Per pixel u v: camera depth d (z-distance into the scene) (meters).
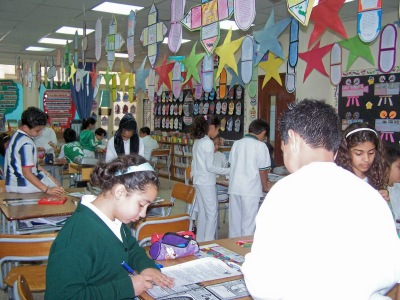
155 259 1.69
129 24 4.19
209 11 2.87
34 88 10.83
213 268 1.59
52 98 10.92
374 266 0.90
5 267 2.53
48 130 7.25
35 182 3.12
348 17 5.61
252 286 0.94
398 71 5.30
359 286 0.88
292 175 0.98
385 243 0.92
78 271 1.15
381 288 0.93
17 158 3.15
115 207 1.27
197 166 3.91
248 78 3.37
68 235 1.21
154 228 2.43
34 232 2.60
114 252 1.27
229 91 7.85
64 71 8.02
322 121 0.98
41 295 2.97
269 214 0.95
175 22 3.28
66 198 3.04
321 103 1.04
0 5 5.82
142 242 2.32
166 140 9.05
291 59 3.07
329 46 3.43
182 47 8.28
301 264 0.89
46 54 10.43
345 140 1.73
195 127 3.88
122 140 3.88
